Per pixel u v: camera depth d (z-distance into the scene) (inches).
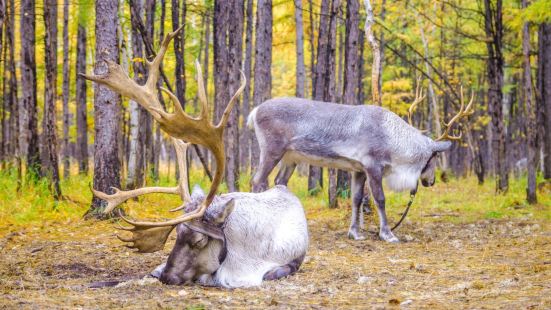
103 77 235.9
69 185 631.2
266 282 249.3
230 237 248.5
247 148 1072.2
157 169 791.1
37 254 335.6
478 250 363.9
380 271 287.7
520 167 1094.4
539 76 833.5
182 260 240.8
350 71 521.0
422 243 401.4
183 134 231.6
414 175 429.4
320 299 220.7
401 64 1152.8
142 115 634.2
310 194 681.0
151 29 605.0
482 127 1412.4
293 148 419.5
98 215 465.7
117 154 468.4
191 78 920.9
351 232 425.4
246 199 256.4
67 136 806.5
